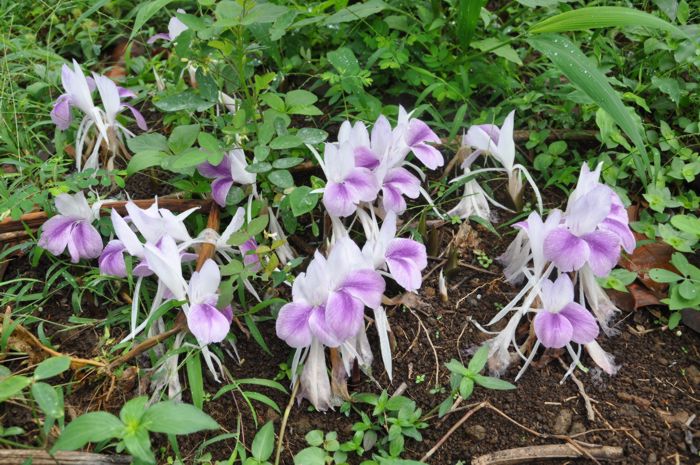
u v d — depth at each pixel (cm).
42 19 79
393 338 50
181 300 44
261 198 55
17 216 51
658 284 53
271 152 56
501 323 51
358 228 58
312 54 71
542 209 57
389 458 42
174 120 65
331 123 66
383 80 68
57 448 34
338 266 42
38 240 54
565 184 62
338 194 48
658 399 47
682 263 52
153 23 79
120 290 52
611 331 51
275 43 63
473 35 66
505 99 67
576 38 71
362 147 51
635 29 68
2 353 47
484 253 56
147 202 54
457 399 47
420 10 68
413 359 49
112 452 43
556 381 48
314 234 54
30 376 47
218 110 61
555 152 62
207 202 56
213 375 47
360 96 62
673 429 45
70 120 58
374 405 46
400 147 53
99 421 35
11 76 69
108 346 49
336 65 60
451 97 64
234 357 49
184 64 63
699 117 64
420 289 54
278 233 55
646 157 53
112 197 60
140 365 48
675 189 62
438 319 52
